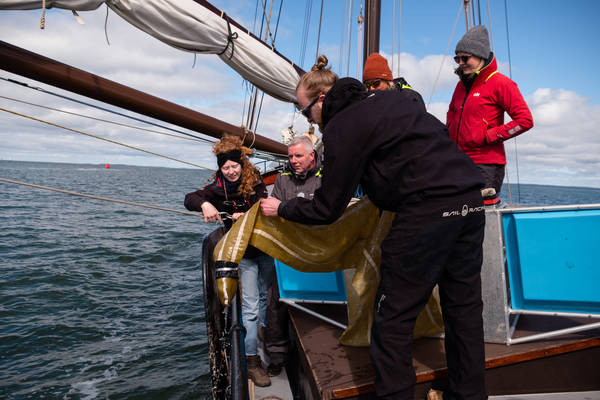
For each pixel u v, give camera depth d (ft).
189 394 16.88
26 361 19.63
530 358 5.93
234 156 8.47
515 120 7.78
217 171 9.15
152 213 91.20
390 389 4.76
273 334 8.38
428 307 6.54
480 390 4.98
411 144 4.48
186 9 12.62
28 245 46.52
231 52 14.89
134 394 16.88
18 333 22.59
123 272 36.11
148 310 26.58
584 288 5.93
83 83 11.10
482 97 8.16
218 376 9.11
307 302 8.30
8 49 9.71
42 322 24.13
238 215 8.66
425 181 4.42
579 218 5.89
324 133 4.70
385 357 4.79
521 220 6.19
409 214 4.53
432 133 4.55
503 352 5.99
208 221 8.26
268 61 16.49
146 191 162.71
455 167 4.56
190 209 8.81
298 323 7.74
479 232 4.79
